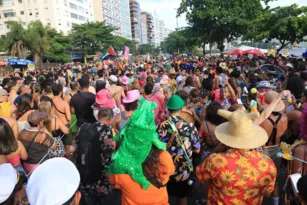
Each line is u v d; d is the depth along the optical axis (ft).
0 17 213.25
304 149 7.80
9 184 5.11
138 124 6.97
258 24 81.25
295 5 75.56
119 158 7.19
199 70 40.81
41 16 221.66
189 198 13.24
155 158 7.32
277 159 11.00
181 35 117.39
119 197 12.08
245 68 48.19
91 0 304.71
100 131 10.14
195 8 102.63
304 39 76.07
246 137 6.86
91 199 10.46
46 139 10.71
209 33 104.42
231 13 95.09
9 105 14.11
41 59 160.35
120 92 21.54
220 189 7.00
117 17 435.12
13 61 124.88
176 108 10.53
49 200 4.61
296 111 12.30
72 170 5.31
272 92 11.42
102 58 73.26
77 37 214.69
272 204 11.05
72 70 59.36
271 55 70.33
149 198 7.31
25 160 10.50
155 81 30.48
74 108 17.48
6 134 9.29
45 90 19.08
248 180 6.66
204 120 12.00
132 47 347.36
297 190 5.48
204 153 11.91
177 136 9.97
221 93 17.53
